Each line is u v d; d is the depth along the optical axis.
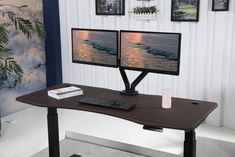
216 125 3.92
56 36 4.79
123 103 2.44
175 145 3.37
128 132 3.74
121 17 4.28
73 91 2.72
